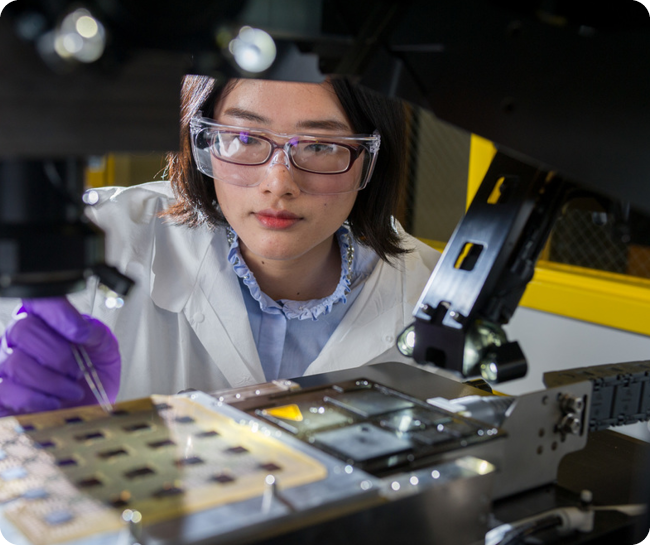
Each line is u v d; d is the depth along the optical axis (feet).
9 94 1.59
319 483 2.03
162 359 4.57
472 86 2.14
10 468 2.08
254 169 3.48
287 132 3.41
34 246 1.82
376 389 2.92
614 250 7.94
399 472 2.20
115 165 10.61
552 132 2.07
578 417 2.71
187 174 4.17
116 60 1.68
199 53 1.83
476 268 2.64
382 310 4.58
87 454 2.19
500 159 2.82
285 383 2.92
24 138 1.63
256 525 1.80
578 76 2.00
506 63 2.07
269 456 2.21
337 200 3.65
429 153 9.38
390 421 2.56
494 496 2.56
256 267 4.36
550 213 2.73
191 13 1.75
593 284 7.82
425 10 2.11
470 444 2.39
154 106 1.78
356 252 4.73
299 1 1.99
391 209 4.39
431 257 5.30
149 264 4.54
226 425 2.44
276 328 4.43
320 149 3.50
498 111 2.12
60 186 1.91
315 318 4.42
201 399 2.68
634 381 3.02
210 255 4.44
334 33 2.08
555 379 2.88
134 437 2.33
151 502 1.90
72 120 1.67
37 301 2.78
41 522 1.79
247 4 1.87
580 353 7.88
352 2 2.09
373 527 2.02
